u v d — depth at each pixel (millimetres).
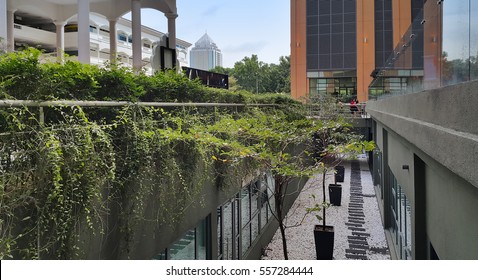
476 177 2174
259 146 5973
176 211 4586
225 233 7082
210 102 6594
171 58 12680
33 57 2736
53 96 2861
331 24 30766
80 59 12766
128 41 39406
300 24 31500
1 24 9883
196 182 5043
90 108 3469
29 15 24406
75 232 2846
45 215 2547
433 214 4238
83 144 2850
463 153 2422
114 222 3461
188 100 5781
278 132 6957
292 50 31688
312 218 11914
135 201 3629
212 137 5008
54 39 26188
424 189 4840
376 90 12945
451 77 3188
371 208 13023
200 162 5152
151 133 3855
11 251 2451
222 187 6281
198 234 5793
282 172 5688
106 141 3062
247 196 8672
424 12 4719
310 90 31188
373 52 29891
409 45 5961
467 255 2791
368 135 21188
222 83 11578
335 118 13445
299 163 8773
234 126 6008
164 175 4129
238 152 5473
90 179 2889
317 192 15648
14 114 2426
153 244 4184
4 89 2557
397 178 7266
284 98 12203
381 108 10164
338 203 13281
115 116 3697
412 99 4832
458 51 2965
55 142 2529
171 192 4312
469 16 2658
